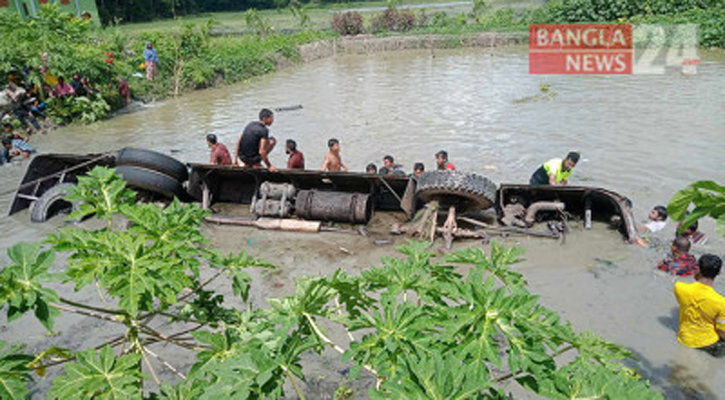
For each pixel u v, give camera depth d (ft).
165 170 28.12
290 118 50.98
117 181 9.96
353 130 45.42
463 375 6.09
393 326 7.39
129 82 66.13
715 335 15.40
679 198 6.43
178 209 9.87
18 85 52.85
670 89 54.19
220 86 75.25
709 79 58.29
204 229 27.37
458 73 73.67
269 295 20.26
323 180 28.50
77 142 46.80
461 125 45.01
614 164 33.73
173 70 73.61
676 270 20.20
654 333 16.79
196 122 52.42
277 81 77.25
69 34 59.11
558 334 7.12
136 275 7.80
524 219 25.75
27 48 51.60
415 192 25.62
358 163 36.55
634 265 21.33
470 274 8.02
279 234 26.53
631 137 38.99
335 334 17.43
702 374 14.80
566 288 19.72
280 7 271.28
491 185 24.14
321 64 95.30
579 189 25.08
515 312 7.15
